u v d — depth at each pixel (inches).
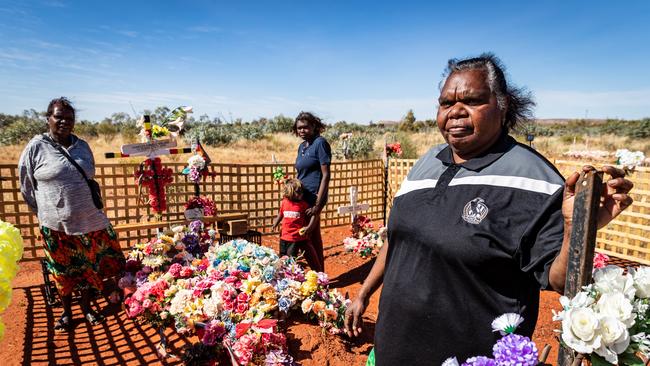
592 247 44.6
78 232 147.8
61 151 143.8
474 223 55.6
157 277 163.9
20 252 60.6
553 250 50.2
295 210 187.9
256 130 1246.9
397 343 64.9
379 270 84.3
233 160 712.4
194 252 186.7
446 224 58.2
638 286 47.7
